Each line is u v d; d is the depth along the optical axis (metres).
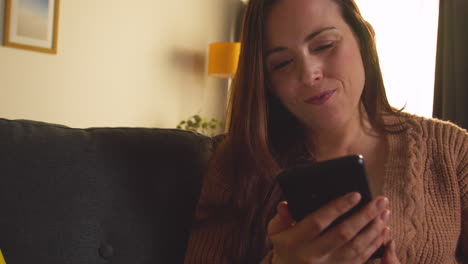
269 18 0.67
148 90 2.85
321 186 0.46
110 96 2.60
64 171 0.76
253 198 0.75
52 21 2.26
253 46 0.71
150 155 0.85
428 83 2.63
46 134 0.79
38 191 0.73
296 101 0.68
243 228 0.75
